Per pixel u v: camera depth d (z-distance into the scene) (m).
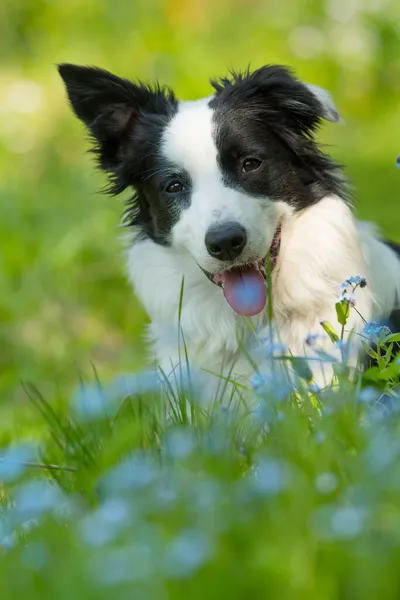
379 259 8.05
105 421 5.88
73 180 17.03
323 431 4.92
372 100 23.11
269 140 7.64
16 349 13.18
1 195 16.22
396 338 6.27
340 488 4.32
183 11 25.30
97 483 4.84
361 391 6.02
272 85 7.81
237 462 5.06
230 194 7.36
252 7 25.92
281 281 7.55
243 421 5.82
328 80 22.97
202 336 7.80
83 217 15.18
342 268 7.57
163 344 8.09
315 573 3.73
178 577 3.52
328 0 24.23
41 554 4.04
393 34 23.39
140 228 8.27
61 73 8.17
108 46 22.95
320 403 5.78
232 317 7.70
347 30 23.69
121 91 8.19
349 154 20.81
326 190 7.73
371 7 23.75
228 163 7.52
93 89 8.21
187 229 7.54
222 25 24.78
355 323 7.28
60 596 3.74
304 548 3.81
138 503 4.16
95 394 6.20
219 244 7.08
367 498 3.95
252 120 7.64
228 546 3.92
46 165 18.36
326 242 7.54
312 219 7.61
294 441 4.84
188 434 5.25
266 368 7.46
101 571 3.52
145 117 8.04
